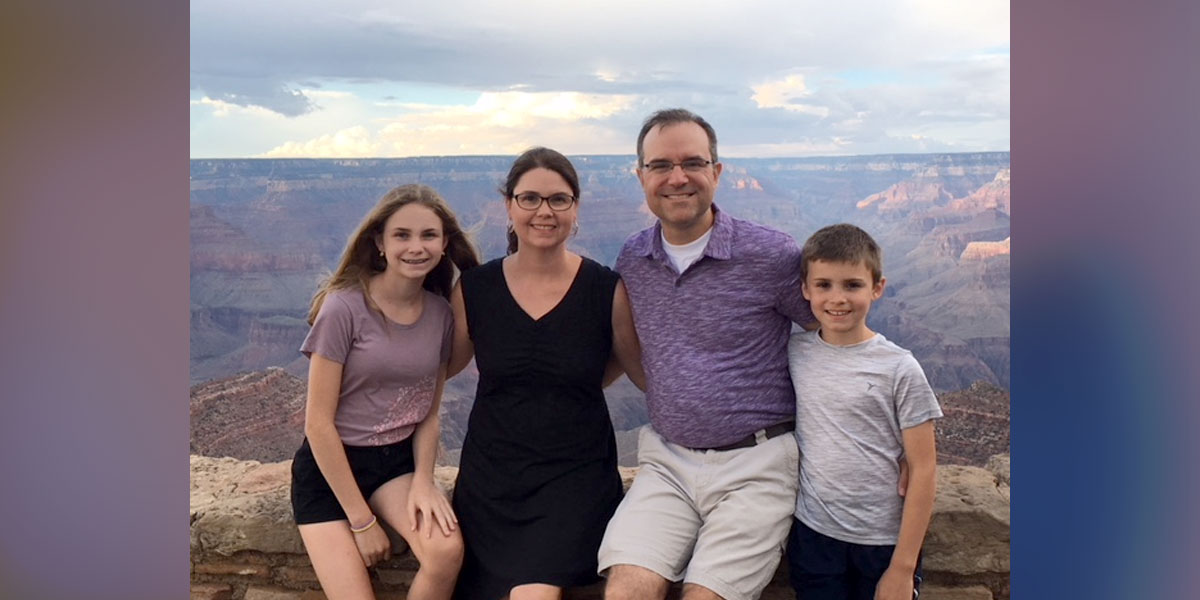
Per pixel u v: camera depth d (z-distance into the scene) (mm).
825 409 2010
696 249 2094
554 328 2113
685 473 2094
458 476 2246
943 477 2520
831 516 2004
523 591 2049
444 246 2180
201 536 2439
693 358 2072
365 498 2244
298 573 2424
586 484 2150
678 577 2104
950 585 2301
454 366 2316
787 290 2062
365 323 2127
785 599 2266
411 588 2188
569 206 2082
